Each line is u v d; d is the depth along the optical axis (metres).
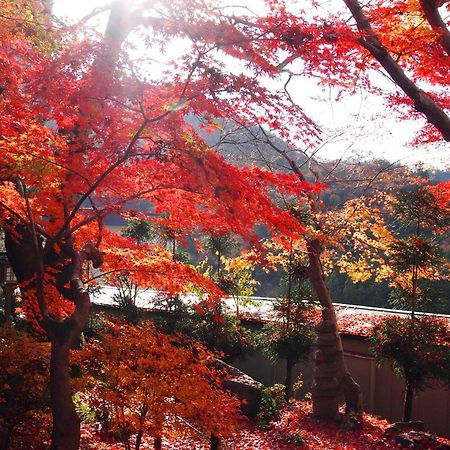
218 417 5.36
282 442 8.39
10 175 5.07
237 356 12.02
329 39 5.30
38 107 5.09
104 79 4.62
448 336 9.66
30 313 6.58
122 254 6.68
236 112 5.00
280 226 4.94
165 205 6.17
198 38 4.51
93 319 11.66
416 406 11.29
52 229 5.86
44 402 5.75
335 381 9.91
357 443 8.60
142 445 7.07
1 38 5.71
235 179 4.70
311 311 11.51
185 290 6.92
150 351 5.50
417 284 10.59
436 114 7.54
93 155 5.32
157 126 4.84
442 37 7.41
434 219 10.13
